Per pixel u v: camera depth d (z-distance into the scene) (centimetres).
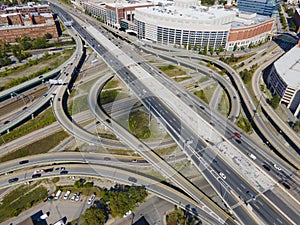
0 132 13700
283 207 9656
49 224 9819
